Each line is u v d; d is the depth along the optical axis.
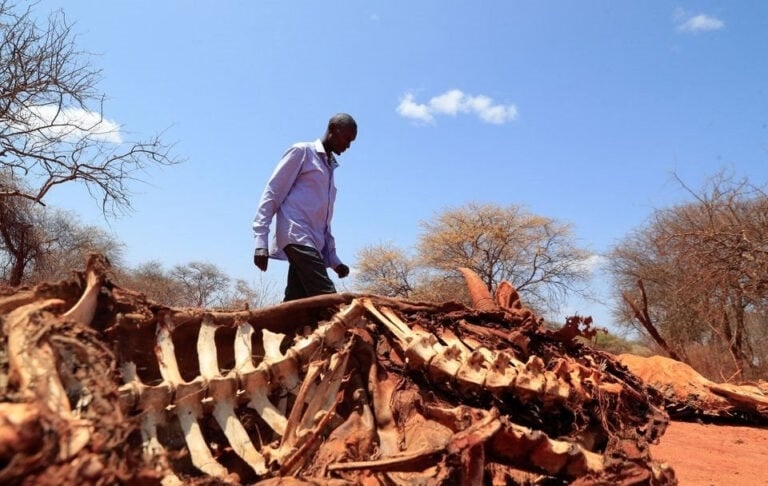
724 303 16.50
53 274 17.64
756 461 7.01
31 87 13.30
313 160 6.02
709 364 17.62
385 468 3.53
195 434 3.69
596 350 5.55
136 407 3.53
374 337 5.13
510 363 4.73
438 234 29.53
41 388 2.46
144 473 2.57
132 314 3.97
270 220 5.90
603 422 4.56
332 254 6.40
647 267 23.12
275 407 4.33
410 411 4.45
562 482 4.31
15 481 2.04
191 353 4.52
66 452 2.23
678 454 7.20
